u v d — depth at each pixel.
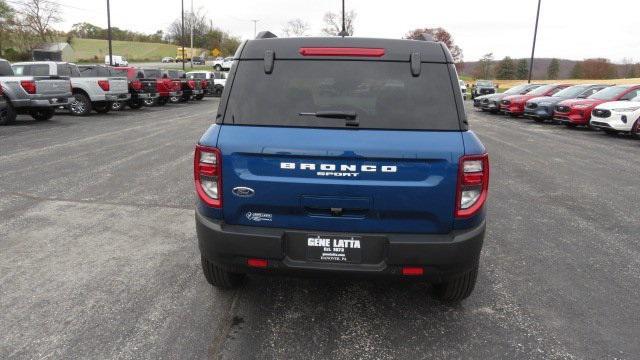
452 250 2.95
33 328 3.24
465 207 2.97
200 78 32.62
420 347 3.10
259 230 3.03
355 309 3.57
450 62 3.07
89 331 3.21
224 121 3.05
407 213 2.94
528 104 20.64
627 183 8.21
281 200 2.97
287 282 4.00
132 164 8.75
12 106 14.08
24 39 52.50
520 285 4.04
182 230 5.22
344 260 3.02
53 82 14.77
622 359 3.00
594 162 10.35
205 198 3.10
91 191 6.79
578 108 17.09
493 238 5.20
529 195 7.21
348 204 2.93
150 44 104.75
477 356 3.01
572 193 7.39
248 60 3.12
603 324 3.42
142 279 4.01
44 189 6.83
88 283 3.91
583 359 3.00
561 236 5.32
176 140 11.94
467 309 3.61
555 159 10.65
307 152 2.89
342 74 3.03
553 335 3.27
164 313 3.46
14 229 5.17
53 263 4.30
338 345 3.10
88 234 5.06
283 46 3.12
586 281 4.14
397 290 3.89
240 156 2.97
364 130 2.93
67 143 11.06
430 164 2.89
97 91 18.12
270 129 2.97
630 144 13.55
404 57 3.06
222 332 3.23
